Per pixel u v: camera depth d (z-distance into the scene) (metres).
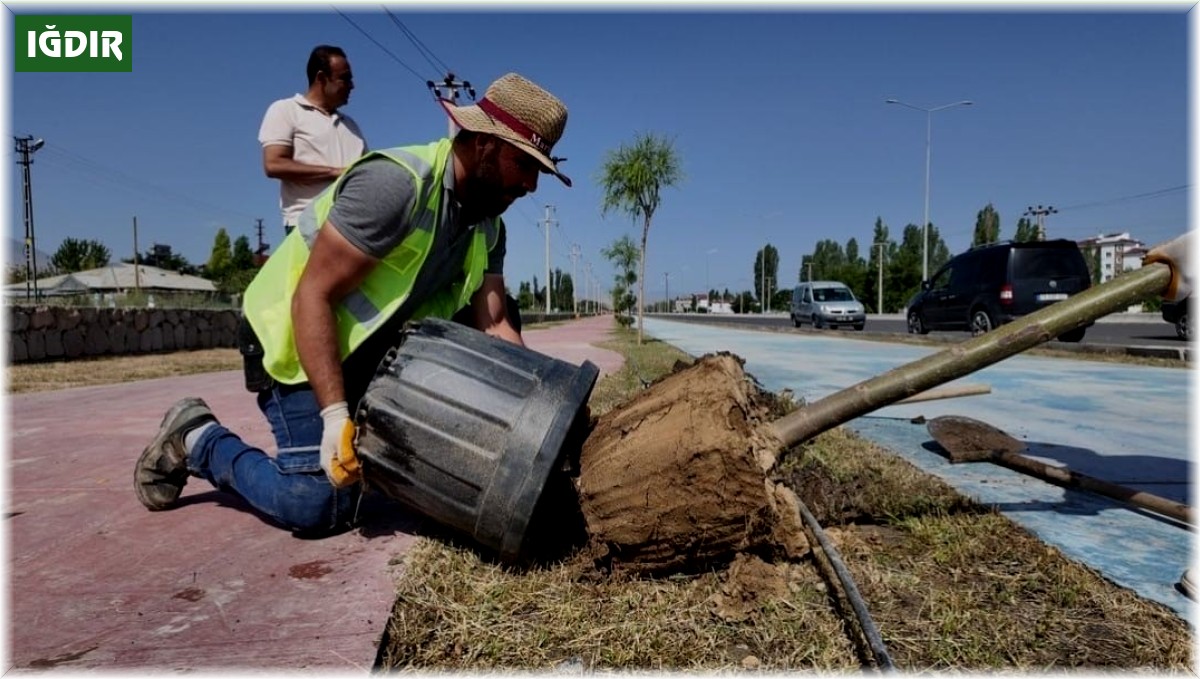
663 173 15.41
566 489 2.10
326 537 2.39
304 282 1.98
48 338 10.70
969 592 1.91
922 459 3.44
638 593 1.92
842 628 1.74
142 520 2.60
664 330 23.41
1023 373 7.34
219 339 15.70
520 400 1.88
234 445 2.48
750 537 1.90
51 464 3.62
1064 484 2.86
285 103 3.40
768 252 105.12
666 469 1.90
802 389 6.32
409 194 2.01
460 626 1.75
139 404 5.98
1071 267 12.75
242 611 1.83
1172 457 3.50
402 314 2.31
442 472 1.87
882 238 80.31
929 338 13.91
